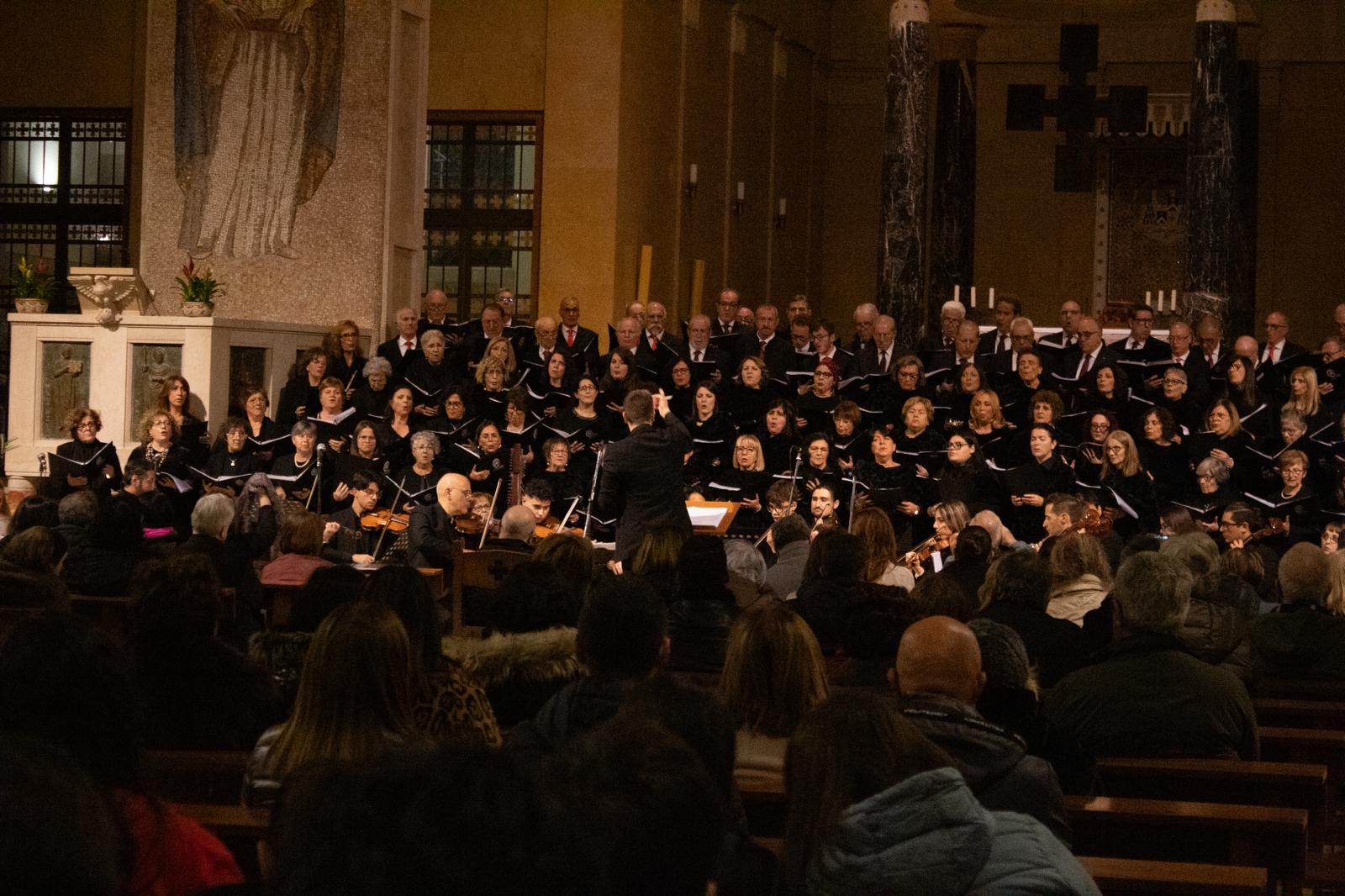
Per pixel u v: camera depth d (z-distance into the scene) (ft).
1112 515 49.37
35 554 27.32
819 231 100.27
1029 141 98.78
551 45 79.56
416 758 5.65
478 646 19.90
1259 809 16.89
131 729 11.00
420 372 59.72
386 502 50.55
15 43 80.84
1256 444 56.29
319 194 65.36
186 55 65.10
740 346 65.92
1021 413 59.21
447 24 80.89
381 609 14.62
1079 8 93.97
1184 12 93.45
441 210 81.61
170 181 65.31
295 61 65.16
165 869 10.81
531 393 59.47
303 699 14.35
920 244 79.30
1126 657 19.99
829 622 25.21
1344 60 94.27
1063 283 98.22
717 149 87.56
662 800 7.75
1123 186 97.30
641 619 15.92
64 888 5.78
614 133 78.54
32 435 58.23
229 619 30.55
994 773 14.48
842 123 100.58
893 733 10.84
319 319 65.36
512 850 5.48
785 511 50.55
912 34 79.10
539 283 79.30
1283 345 66.28
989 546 30.63
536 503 47.67
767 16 91.66
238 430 52.75
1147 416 56.49
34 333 58.29
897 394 59.57
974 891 10.80
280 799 9.43
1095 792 17.98
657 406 38.27
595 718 15.56
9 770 5.89
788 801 10.99
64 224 80.48
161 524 45.88
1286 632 26.45
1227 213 75.82
